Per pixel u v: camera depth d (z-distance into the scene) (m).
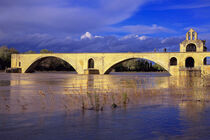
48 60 134.38
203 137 10.53
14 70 103.56
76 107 16.83
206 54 73.69
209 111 15.85
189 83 39.78
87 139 10.25
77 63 94.69
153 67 163.50
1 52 122.88
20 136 10.58
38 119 13.43
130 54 85.94
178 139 10.29
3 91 28.20
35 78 59.62
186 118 13.85
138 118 13.77
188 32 82.19
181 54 77.31
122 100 20.22
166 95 23.83
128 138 10.40
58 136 10.58
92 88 32.09
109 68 90.31
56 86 35.59
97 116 14.19
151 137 10.54
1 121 12.95
